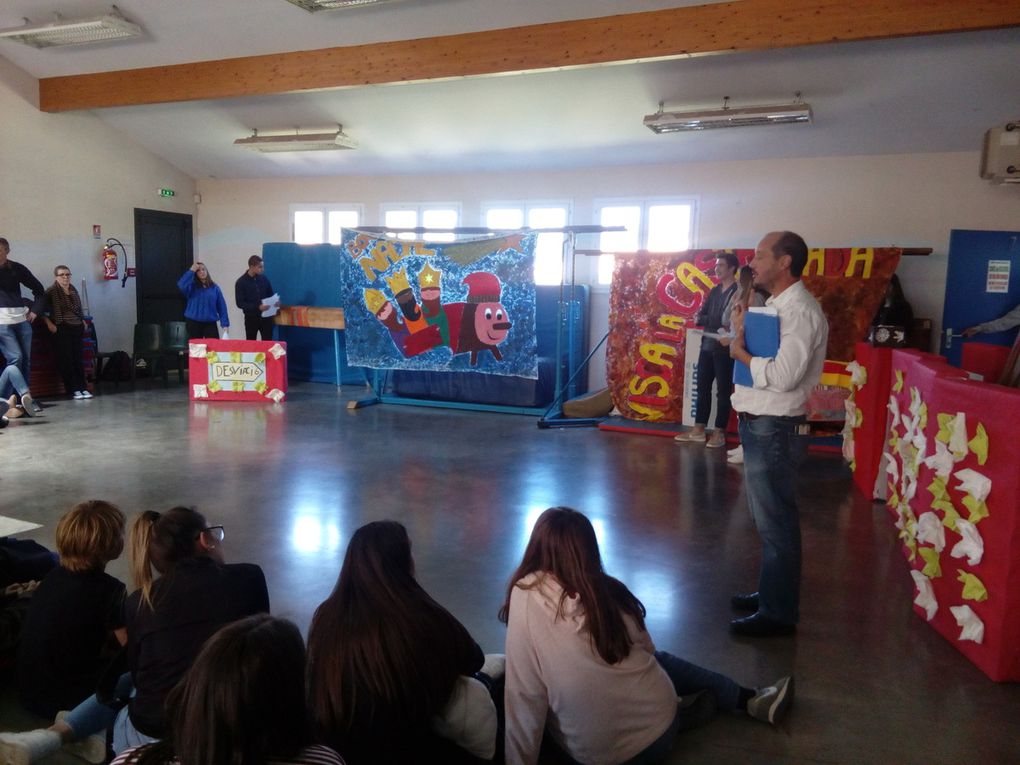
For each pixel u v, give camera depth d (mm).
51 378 8633
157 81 8422
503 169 9711
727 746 2223
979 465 2678
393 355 8008
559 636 1835
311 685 1664
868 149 7980
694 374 7035
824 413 6836
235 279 11562
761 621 2926
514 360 7535
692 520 4391
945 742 2258
